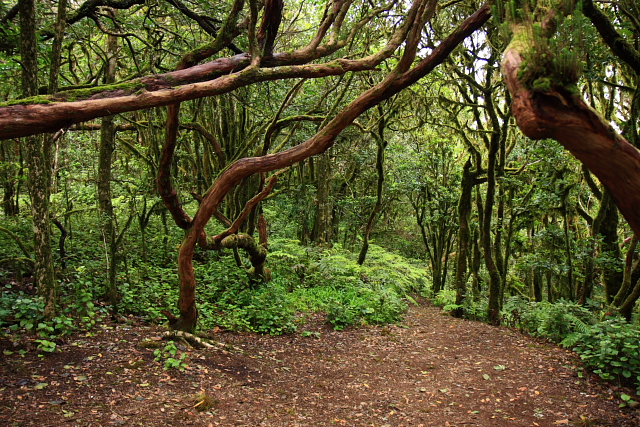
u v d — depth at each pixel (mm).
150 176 9352
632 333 5480
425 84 10172
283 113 10164
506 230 12617
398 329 8688
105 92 2840
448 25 9430
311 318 8492
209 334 6012
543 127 1902
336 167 17141
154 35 7574
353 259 13172
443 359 6781
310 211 14625
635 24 5957
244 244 7840
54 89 4547
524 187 12078
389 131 15820
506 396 5133
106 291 6422
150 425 3449
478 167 11594
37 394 3594
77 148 9438
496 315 10086
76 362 4309
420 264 18906
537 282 14070
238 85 3289
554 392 5180
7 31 4762
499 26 2311
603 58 6223
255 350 6039
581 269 11555
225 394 4344
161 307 6613
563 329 7672
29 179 4652
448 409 4758
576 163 9828
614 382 5332
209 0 6434
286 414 4191
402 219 21812
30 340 4496
